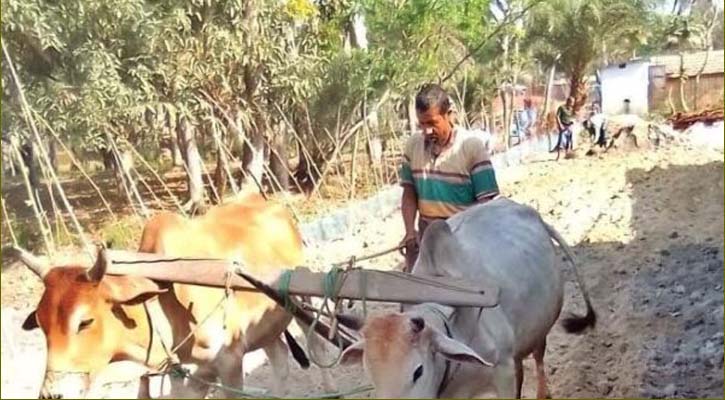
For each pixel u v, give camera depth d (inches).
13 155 401.4
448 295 137.9
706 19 794.8
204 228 184.4
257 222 199.6
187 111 418.3
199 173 461.1
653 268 299.7
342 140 550.9
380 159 577.0
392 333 121.3
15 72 355.9
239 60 435.8
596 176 525.7
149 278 157.2
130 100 395.2
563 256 333.7
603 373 215.9
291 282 147.3
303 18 472.1
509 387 149.1
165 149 642.8
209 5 412.8
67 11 375.2
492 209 175.9
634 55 826.2
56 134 385.1
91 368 152.6
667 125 668.1
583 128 717.3
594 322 201.5
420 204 181.0
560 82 893.8
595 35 761.0
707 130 645.3
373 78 538.6
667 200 415.5
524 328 161.5
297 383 223.6
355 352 125.1
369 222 457.7
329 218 434.3
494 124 749.3
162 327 163.8
